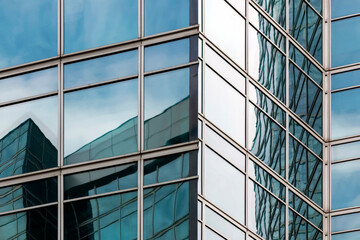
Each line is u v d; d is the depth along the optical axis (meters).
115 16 39.38
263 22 43.53
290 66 45.53
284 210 43.16
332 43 49.34
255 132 41.47
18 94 39.62
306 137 46.19
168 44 38.50
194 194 36.56
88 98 38.81
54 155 38.47
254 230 40.38
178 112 37.69
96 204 37.47
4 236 38.09
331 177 47.69
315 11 48.72
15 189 38.50
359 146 47.94
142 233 36.72
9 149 39.09
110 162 37.78
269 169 42.28
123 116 38.19
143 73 38.44
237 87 40.66
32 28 40.19
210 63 39.16
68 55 39.47
